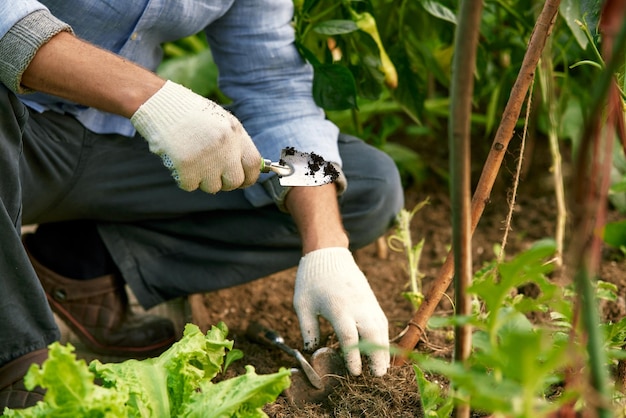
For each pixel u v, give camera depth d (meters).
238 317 2.15
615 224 1.12
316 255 1.68
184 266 2.03
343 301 1.62
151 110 1.44
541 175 2.81
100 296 2.03
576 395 1.10
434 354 1.80
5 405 1.46
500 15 2.49
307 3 2.04
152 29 1.74
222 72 1.96
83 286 2.02
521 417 0.98
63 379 1.13
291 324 2.10
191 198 1.95
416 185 2.84
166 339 2.04
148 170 1.92
